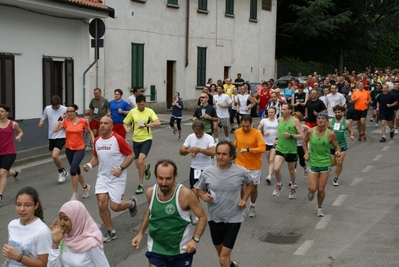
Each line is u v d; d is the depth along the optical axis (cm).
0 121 1132
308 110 1631
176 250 604
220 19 3491
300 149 1378
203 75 3366
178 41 3123
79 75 2039
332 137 1030
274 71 4347
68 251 543
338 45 5331
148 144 1248
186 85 3228
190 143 1010
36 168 1512
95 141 900
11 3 1638
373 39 5559
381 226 978
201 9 3291
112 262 799
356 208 1113
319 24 4631
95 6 1917
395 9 5284
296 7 4603
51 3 1717
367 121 2764
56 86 1936
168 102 3161
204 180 716
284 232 961
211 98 2136
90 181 1341
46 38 1844
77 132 1163
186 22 3162
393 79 3077
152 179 1381
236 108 2266
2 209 1084
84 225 548
